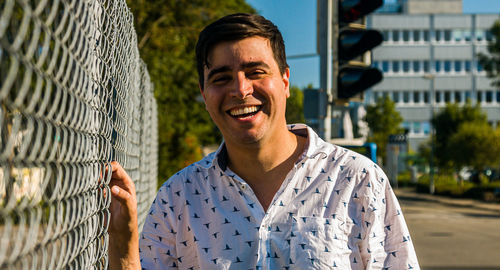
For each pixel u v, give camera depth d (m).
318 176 1.58
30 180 0.79
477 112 38.41
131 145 2.64
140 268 1.52
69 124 1.02
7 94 0.65
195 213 1.63
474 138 32.44
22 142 0.75
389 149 14.91
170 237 1.67
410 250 1.54
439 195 32.91
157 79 12.93
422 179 39.50
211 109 1.57
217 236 1.58
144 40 13.16
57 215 0.92
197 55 1.60
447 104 39.03
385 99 44.84
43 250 0.85
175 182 1.68
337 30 5.27
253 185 1.63
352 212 1.55
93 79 1.30
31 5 0.75
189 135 12.23
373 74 5.28
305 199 1.56
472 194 29.97
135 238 1.50
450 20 62.78
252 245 1.55
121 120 2.05
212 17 13.79
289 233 1.54
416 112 62.50
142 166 3.54
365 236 1.54
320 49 5.84
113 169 1.48
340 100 5.32
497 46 35.09
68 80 1.02
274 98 1.55
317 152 1.59
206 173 1.65
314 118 5.84
